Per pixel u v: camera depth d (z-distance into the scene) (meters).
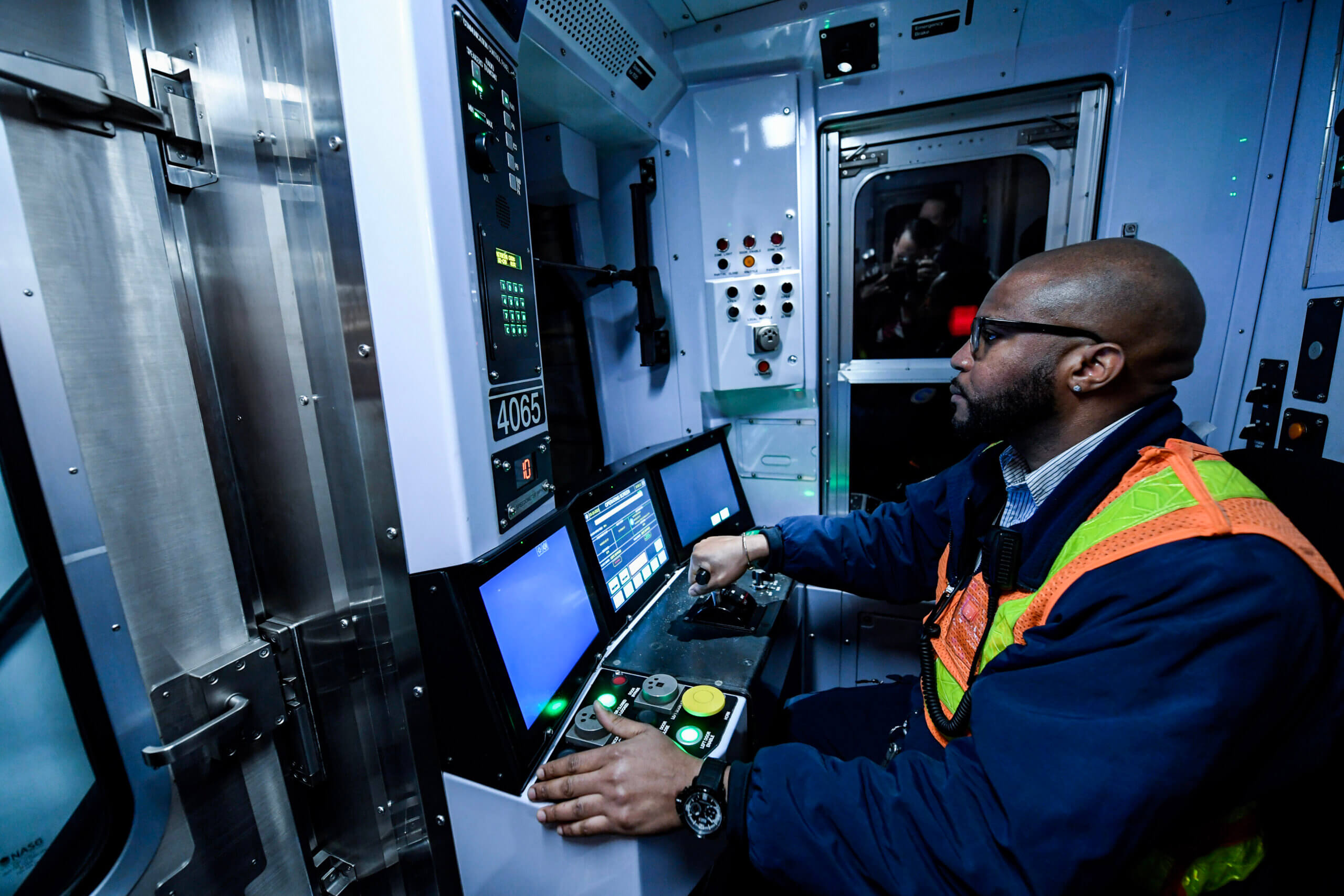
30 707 0.91
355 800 1.29
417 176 0.90
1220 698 0.68
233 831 1.17
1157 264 0.94
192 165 1.08
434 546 1.04
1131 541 0.84
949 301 2.20
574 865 1.03
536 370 1.28
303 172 0.97
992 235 2.12
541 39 1.40
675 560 1.96
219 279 1.12
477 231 1.05
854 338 2.31
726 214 2.17
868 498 2.43
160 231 1.05
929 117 2.08
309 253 1.00
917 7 1.76
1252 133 1.74
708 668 1.42
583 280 1.98
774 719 1.62
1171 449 0.92
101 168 0.96
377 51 0.88
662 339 2.29
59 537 0.90
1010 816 0.74
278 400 1.11
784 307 2.19
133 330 1.01
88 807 0.98
